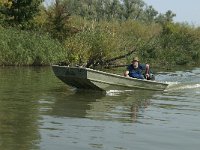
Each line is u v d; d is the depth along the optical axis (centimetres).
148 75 1920
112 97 1612
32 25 4031
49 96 1573
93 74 1686
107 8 8112
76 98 1547
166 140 961
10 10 3984
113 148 882
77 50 3030
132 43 3828
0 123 1066
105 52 3031
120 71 2972
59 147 871
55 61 3394
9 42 3200
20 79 2148
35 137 940
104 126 1075
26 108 1292
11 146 865
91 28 3266
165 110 1348
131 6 8212
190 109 1380
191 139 976
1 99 1452
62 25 3988
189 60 4612
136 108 1370
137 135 996
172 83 1939
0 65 3125
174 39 4719
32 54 3294
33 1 4003
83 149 865
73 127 1050
